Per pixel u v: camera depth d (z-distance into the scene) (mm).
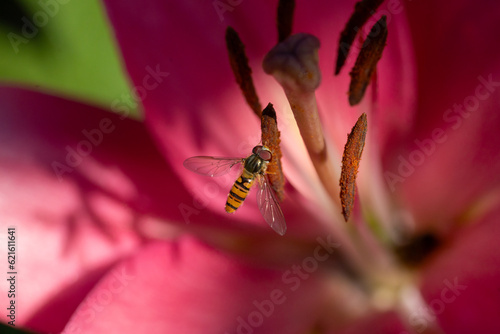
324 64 241
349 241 240
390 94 241
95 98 276
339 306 242
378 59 229
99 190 244
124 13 237
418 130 246
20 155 243
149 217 244
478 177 244
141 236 244
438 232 247
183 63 239
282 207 243
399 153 247
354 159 224
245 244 245
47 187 242
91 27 274
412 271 246
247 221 242
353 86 230
